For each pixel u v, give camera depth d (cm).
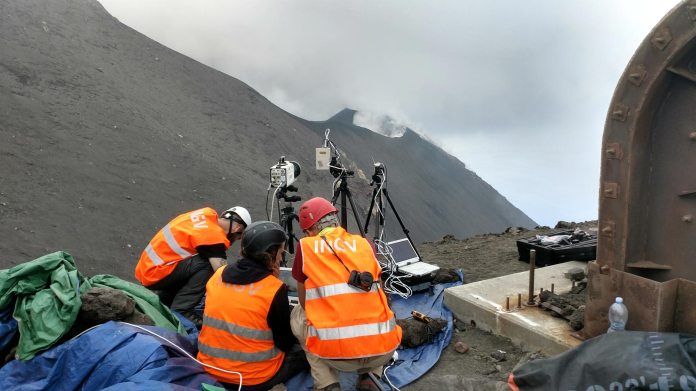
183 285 448
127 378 280
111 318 336
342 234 326
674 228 316
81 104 2855
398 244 564
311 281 311
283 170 541
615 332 278
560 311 414
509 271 622
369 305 304
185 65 4941
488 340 433
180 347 328
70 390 287
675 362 246
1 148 2105
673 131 311
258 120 4750
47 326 317
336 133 7819
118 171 2436
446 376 373
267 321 323
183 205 2470
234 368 321
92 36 4047
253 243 324
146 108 3450
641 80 302
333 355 298
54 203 1944
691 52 287
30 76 2852
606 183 332
